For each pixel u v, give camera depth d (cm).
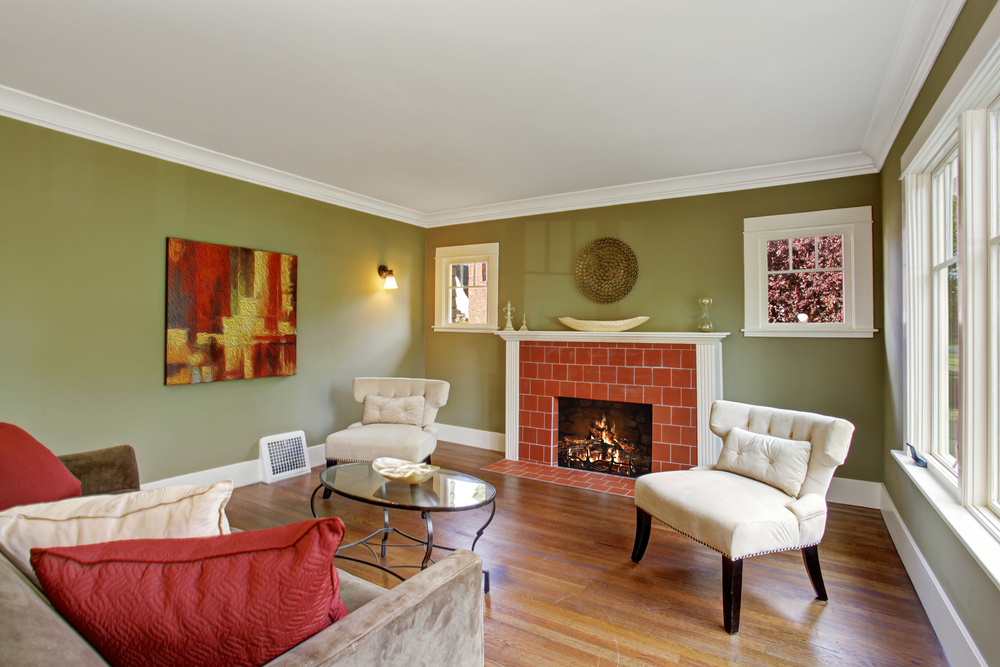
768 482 235
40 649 67
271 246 394
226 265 362
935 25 189
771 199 375
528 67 230
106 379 304
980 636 154
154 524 104
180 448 340
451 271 536
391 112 279
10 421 268
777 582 238
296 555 87
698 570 250
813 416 237
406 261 521
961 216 174
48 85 251
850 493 347
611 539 287
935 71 204
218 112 280
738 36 205
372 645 96
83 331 294
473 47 214
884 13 189
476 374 513
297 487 372
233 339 366
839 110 272
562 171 381
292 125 298
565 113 279
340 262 450
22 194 271
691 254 403
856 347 346
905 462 252
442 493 238
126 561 85
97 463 222
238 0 183
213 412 359
